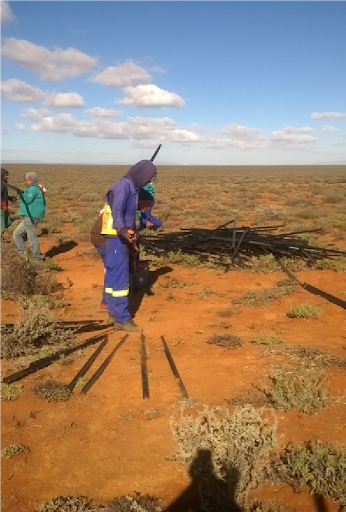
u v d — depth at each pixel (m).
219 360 5.41
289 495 3.21
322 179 58.16
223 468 3.23
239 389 4.68
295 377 4.84
